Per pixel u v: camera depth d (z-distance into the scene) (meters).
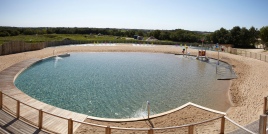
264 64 27.75
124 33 112.69
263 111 10.24
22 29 102.44
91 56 35.47
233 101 14.03
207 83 19.17
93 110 12.20
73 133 7.68
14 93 13.42
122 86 17.56
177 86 18.00
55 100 13.65
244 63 29.28
